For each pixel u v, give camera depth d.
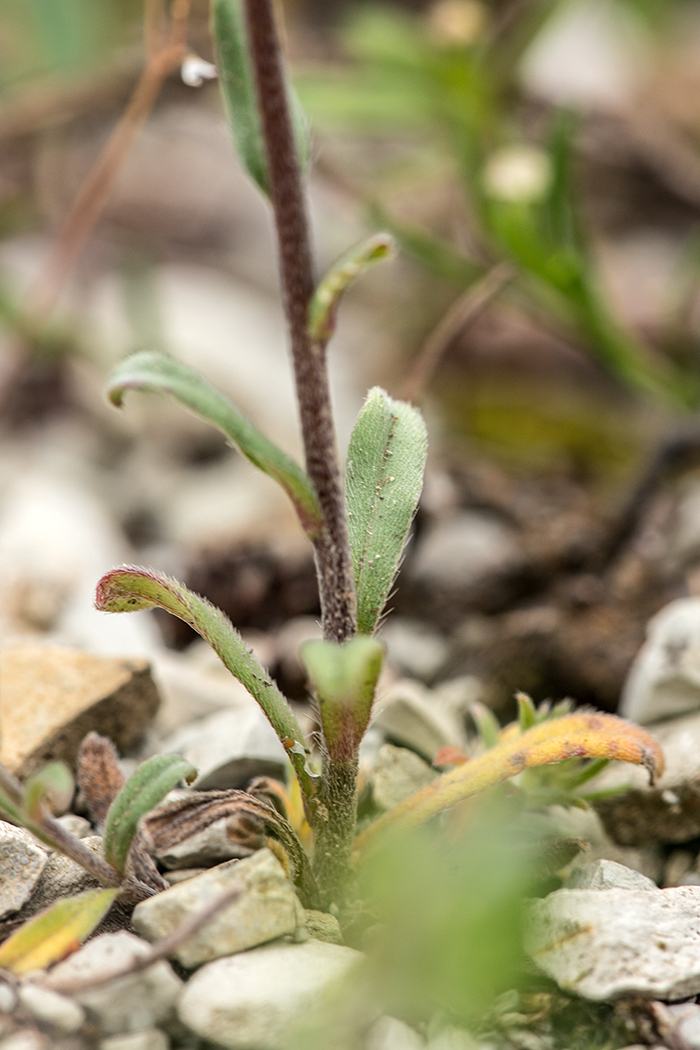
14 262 0.58
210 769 0.29
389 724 0.30
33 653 0.30
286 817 0.27
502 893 0.26
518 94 0.47
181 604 0.26
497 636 0.32
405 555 0.35
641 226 0.65
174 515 0.44
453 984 0.25
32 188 0.54
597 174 0.65
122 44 0.54
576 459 0.45
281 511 0.40
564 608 0.33
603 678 0.32
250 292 0.63
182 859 0.27
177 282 0.60
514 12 0.44
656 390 0.39
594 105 0.51
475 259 0.52
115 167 0.40
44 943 0.25
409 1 0.67
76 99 0.49
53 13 0.47
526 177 0.37
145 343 0.51
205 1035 0.25
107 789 0.27
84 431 0.50
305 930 0.26
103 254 0.60
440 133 0.48
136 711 0.30
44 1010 0.25
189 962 0.25
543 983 0.26
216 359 0.53
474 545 0.34
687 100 0.71
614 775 0.29
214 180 0.68
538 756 0.26
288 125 0.25
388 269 0.61
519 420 0.49
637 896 0.26
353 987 0.25
